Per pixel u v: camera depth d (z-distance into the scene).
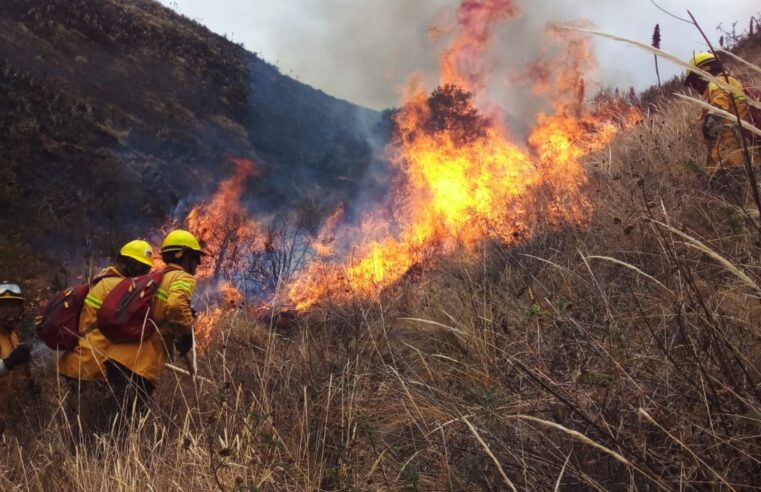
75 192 21.95
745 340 2.10
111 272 3.84
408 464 2.32
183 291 3.60
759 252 2.52
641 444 1.95
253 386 3.46
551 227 5.12
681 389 2.12
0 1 33.47
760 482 1.68
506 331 2.87
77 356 3.54
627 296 2.95
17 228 17.28
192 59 42.53
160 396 3.60
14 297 4.06
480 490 2.20
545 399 2.32
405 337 4.30
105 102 31.08
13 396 3.77
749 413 1.73
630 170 4.84
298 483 2.51
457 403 2.73
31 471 2.80
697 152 4.78
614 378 2.09
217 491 2.34
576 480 2.00
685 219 3.29
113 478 2.42
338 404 3.13
